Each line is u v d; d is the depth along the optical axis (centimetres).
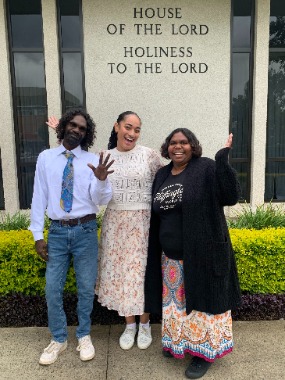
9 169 484
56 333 270
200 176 232
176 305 246
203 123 492
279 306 323
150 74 479
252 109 501
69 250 259
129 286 268
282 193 538
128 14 468
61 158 254
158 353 276
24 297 323
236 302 244
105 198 249
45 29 462
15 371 257
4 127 477
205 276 232
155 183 257
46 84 474
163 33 473
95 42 472
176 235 238
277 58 509
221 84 486
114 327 314
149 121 487
